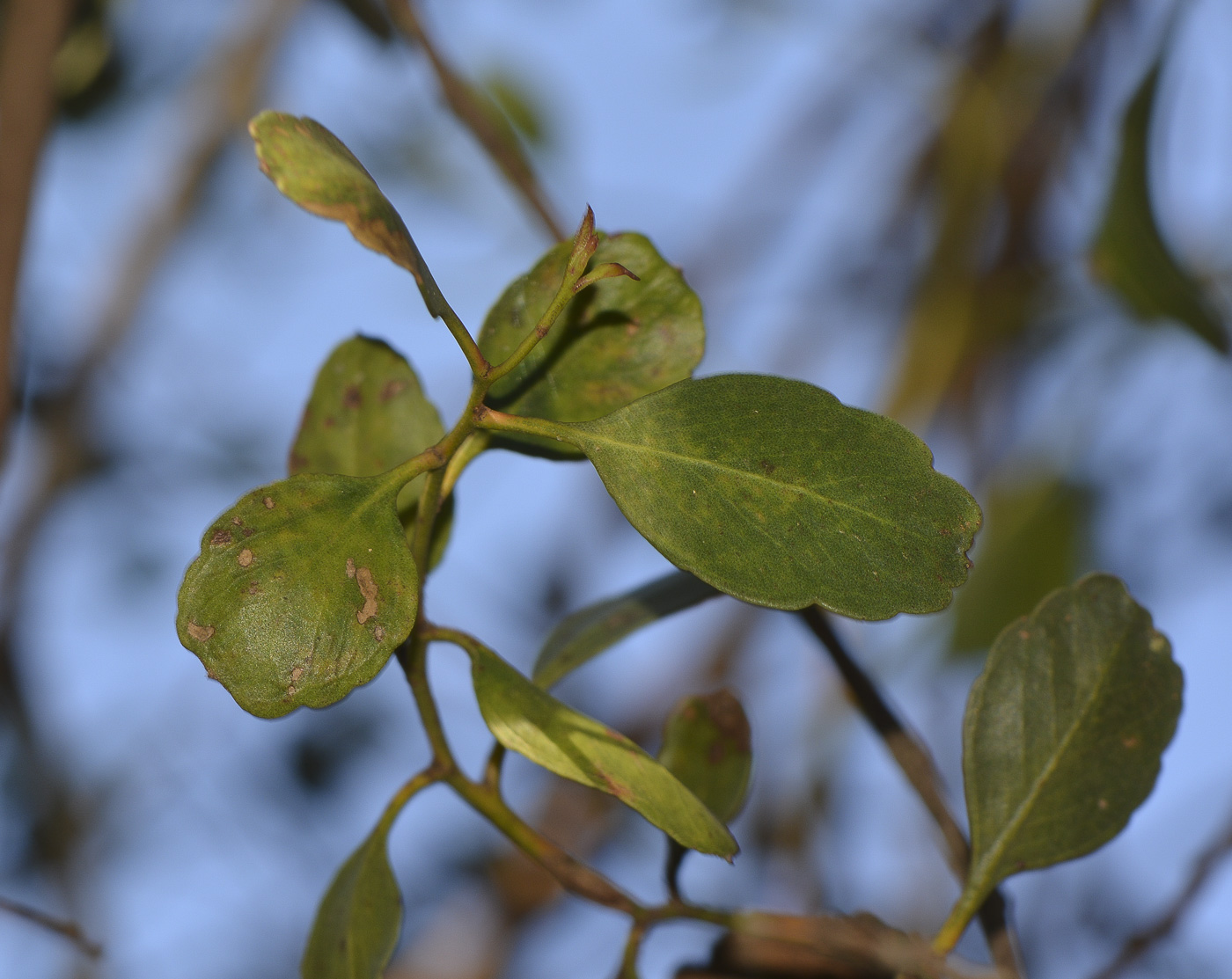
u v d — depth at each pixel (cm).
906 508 44
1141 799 48
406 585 44
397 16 64
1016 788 48
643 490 44
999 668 48
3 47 65
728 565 44
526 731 45
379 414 48
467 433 45
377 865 47
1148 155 64
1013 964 49
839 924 48
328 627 44
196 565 44
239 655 44
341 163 43
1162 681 48
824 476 45
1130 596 49
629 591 50
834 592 44
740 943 50
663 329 47
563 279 46
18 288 63
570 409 47
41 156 64
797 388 45
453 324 44
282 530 44
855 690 52
